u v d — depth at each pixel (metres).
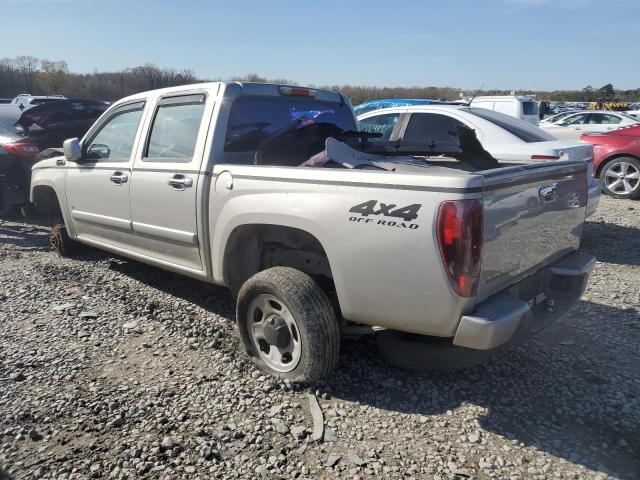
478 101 14.57
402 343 3.49
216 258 4.00
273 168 3.52
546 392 3.48
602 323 4.57
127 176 4.75
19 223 8.50
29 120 8.40
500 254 2.97
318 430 3.07
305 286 3.34
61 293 5.25
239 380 3.61
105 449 2.92
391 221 2.91
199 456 2.86
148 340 4.21
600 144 10.69
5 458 2.84
